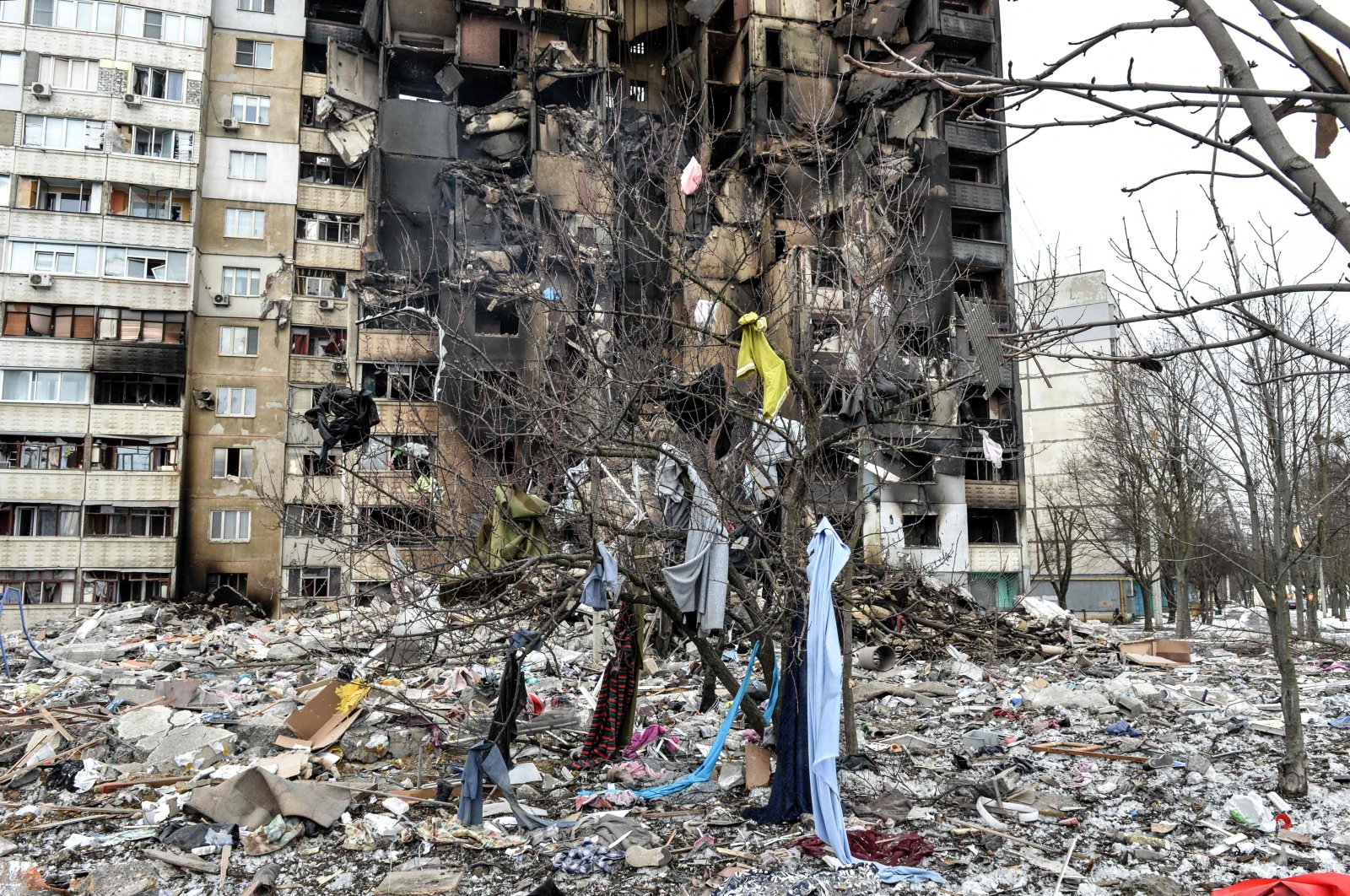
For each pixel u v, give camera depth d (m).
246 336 34.28
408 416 25.36
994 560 36.06
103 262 32.91
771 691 9.42
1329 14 2.13
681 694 14.59
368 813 8.56
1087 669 19.02
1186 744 11.32
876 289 12.52
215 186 34.66
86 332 32.72
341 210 35.78
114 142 33.38
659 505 10.41
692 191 10.13
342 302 34.62
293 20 35.91
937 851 7.56
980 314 30.25
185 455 33.28
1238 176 2.68
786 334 16.47
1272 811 8.41
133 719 11.70
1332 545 24.31
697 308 11.84
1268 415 8.88
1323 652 21.61
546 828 8.20
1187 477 23.48
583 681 15.36
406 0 35.97
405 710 11.40
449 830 8.15
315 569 33.69
